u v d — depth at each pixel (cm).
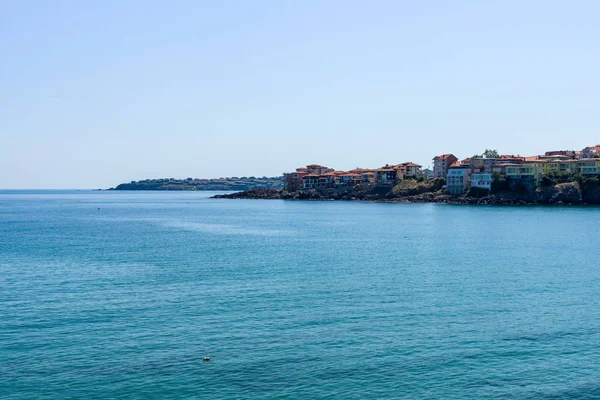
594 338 4694
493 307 5650
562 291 6412
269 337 4684
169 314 5353
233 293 6231
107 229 14638
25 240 11744
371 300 5919
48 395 3650
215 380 3869
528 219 16800
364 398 3638
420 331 4859
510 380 3894
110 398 3619
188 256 9150
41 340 4609
